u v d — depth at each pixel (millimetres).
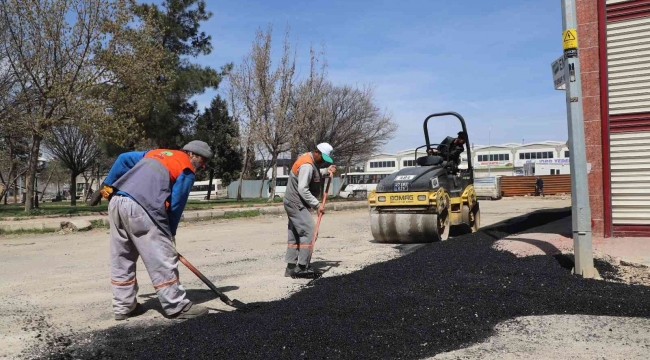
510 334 4020
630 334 3973
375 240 9820
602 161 7344
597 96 7355
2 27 17000
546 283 5398
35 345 3883
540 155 66688
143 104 19734
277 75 27344
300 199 6191
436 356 3561
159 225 4531
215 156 44406
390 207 9062
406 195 8727
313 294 5160
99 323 4504
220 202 31547
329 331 3949
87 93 17828
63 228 13234
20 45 17047
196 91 26609
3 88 17922
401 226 8797
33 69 17344
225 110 44438
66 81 17219
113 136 18953
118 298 4586
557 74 6258
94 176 46844
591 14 7363
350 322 4191
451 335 3926
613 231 7305
